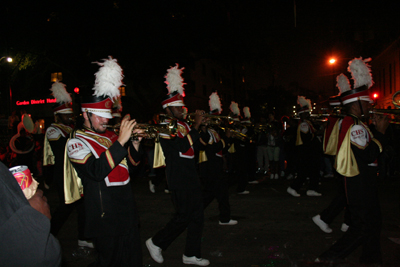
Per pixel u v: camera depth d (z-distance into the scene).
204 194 4.95
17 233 1.04
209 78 33.59
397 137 9.39
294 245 4.12
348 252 2.99
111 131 2.87
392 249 3.84
